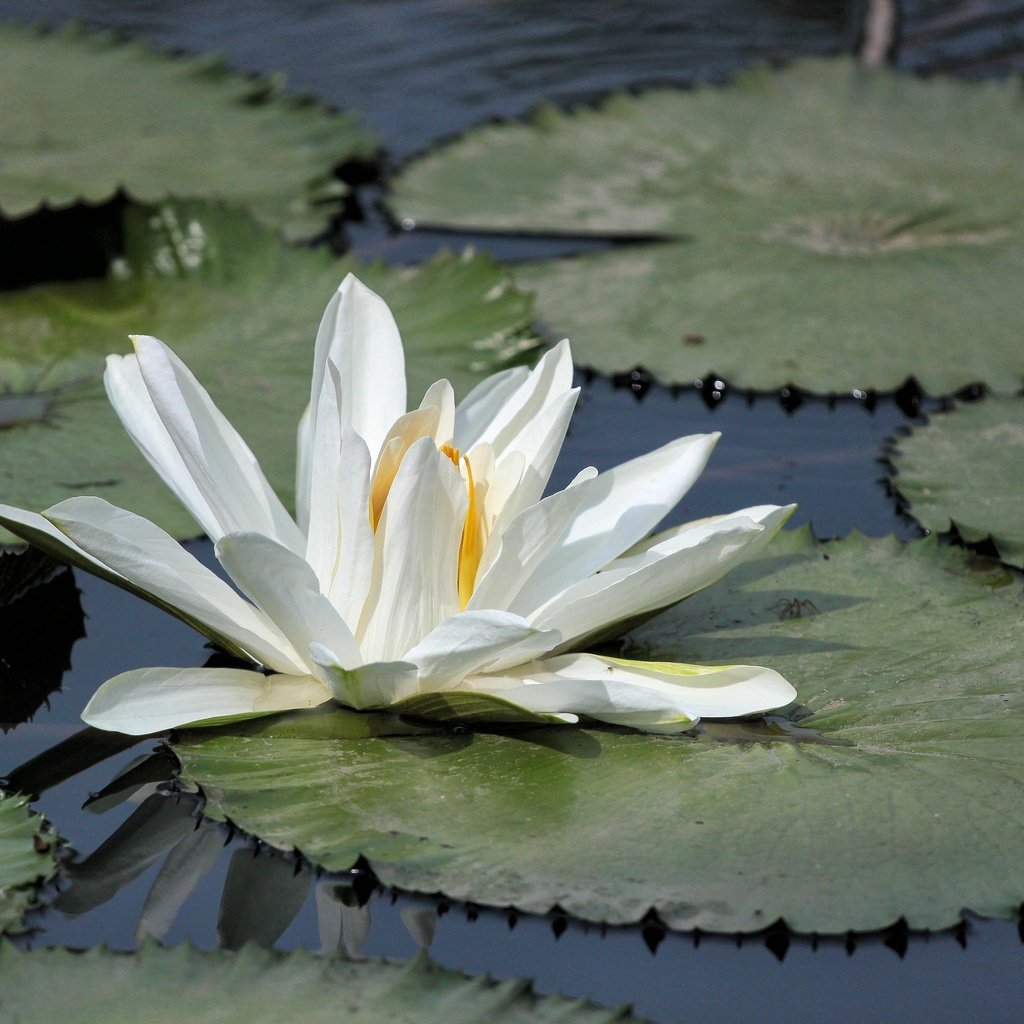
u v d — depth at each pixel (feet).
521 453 9.17
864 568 9.39
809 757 9.11
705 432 9.79
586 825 9.03
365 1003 8.87
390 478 9.16
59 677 9.26
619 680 9.15
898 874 8.98
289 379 9.78
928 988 8.96
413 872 8.97
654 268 10.55
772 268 10.43
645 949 8.99
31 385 9.73
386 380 9.27
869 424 9.82
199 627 9.17
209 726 9.12
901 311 10.03
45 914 8.98
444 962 8.96
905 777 9.08
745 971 8.97
